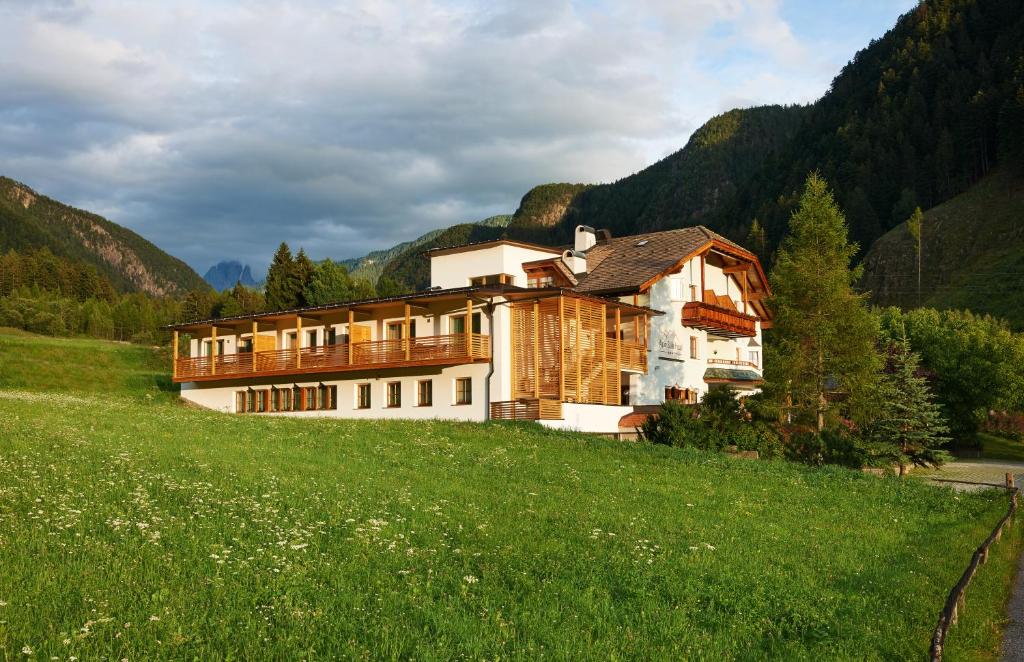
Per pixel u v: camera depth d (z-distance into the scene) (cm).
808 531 1981
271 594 1139
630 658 1030
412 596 1182
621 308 4594
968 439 7000
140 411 3825
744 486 2597
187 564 1241
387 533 1562
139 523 1411
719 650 1080
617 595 1307
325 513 1684
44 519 1390
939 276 15350
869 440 4806
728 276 6000
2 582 1077
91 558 1222
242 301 12550
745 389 5781
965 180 18050
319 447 2800
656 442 3641
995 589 1574
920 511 2462
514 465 2659
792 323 3950
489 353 4228
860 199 18162
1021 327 12631
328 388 4853
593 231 5856
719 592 1357
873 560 1694
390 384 4597
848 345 3888
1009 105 17162
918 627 1236
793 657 1077
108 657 877
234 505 1656
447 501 1978
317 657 935
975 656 1183
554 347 4172
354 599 1142
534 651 1012
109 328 12612
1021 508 2775
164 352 7162
